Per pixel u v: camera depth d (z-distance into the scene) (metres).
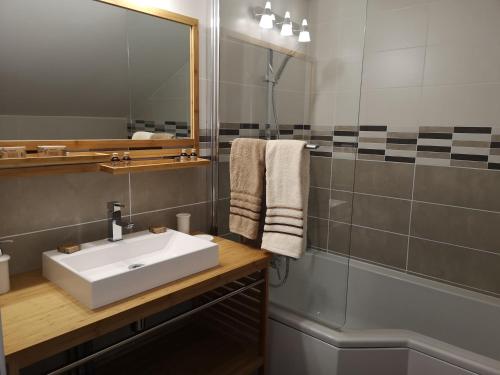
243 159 1.83
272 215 1.72
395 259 2.42
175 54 1.81
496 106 1.98
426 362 1.62
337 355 1.64
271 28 1.96
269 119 2.00
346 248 1.78
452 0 2.03
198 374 1.65
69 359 1.48
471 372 1.51
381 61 2.30
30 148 1.38
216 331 2.00
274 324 1.84
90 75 1.52
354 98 1.77
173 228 1.96
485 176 2.06
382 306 2.36
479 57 1.99
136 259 1.62
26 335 1.03
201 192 2.07
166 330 1.99
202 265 1.49
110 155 1.52
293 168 1.66
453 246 2.21
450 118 2.12
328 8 1.84
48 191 1.49
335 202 1.80
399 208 2.36
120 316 1.16
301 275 1.87
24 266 1.46
